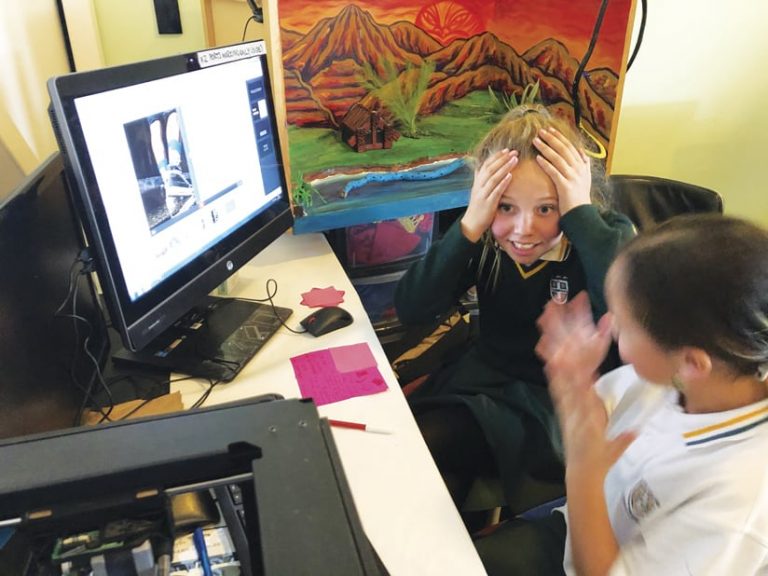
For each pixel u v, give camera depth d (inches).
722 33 70.3
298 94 53.2
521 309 48.6
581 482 29.6
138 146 33.8
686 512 27.7
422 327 59.9
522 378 47.8
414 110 60.2
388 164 57.4
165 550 17.8
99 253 31.8
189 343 41.8
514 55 59.9
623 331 29.1
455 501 42.8
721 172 79.0
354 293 48.8
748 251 25.7
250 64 43.1
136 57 63.0
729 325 25.4
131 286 34.1
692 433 29.1
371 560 15.3
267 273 51.6
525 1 56.5
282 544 15.2
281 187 48.7
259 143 45.1
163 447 17.8
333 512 16.1
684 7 68.1
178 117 36.7
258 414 19.4
